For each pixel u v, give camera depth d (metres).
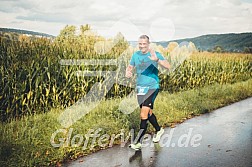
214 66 12.23
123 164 5.15
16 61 6.79
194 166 5.02
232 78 13.12
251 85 12.73
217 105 10.00
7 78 6.60
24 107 6.84
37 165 5.04
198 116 8.70
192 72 11.28
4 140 5.28
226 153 5.63
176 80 10.77
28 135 5.64
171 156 5.52
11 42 6.80
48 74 7.12
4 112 6.57
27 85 6.89
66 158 5.41
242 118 8.42
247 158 5.37
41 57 7.14
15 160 4.97
